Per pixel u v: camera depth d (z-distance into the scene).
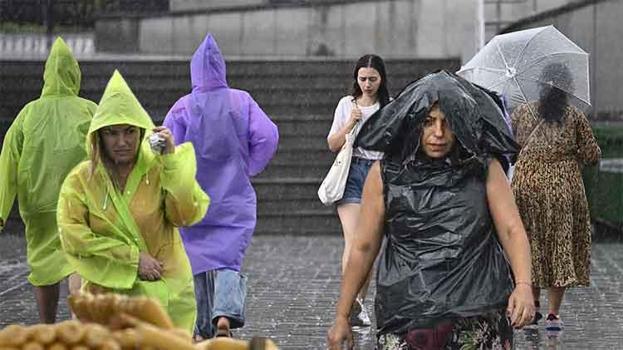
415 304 11.98
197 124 19.12
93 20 50.28
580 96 22.42
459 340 11.98
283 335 21.42
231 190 19.11
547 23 40.91
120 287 14.47
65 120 18.53
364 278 12.41
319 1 49.25
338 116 22.58
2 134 41.50
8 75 42.41
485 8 44.62
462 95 11.99
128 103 14.34
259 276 28.75
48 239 18.55
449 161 12.10
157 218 14.66
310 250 33.84
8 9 49.34
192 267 18.89
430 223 12.05
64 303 24.11
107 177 14.56
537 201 22.36
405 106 12.08
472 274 11.99
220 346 8.34
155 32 50.47
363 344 20.67
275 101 42.06
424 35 46.50
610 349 20.33
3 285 27.52
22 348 7.50
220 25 50.28
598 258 32.22
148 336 7.71
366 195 12.38
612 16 35.28
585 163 22.70
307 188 38.38
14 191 18.69
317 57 46.72
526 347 20.53
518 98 22.55
